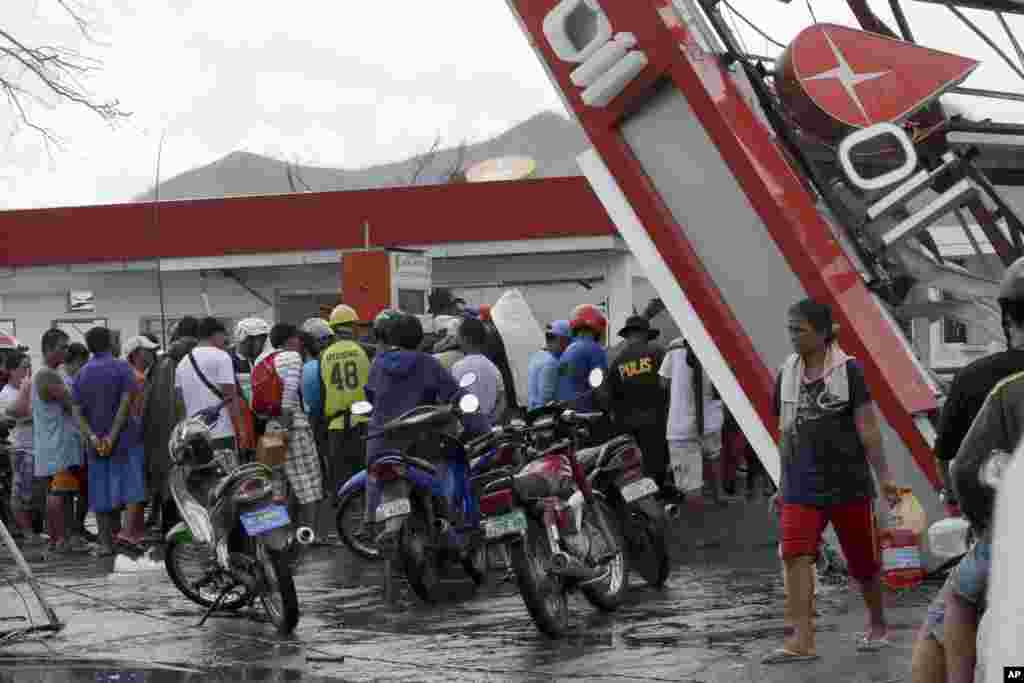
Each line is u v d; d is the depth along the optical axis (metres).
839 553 10.75
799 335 7.70
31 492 17.12
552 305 37.62
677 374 17.22
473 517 10.70
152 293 39.59
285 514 9.52
